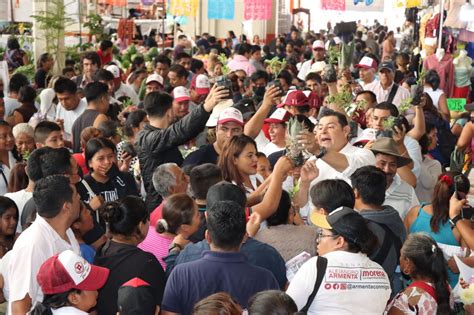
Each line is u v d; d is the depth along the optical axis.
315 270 3.53
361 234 3.59
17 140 6.38
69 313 3.37
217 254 3.46
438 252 3.90
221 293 3.00
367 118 7.23
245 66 12.98
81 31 16.77
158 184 4.83
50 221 3.92
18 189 5.46
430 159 6.77
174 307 3.43
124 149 6.20
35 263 3.79
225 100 5.54
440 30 12.66
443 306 3.91
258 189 4.78
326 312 3.50
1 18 18.53
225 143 5.18
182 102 7.59
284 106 6.95
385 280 3.63
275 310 2.86
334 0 20.22
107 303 3.71
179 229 4.16
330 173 5.14
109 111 8.20
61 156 4.91
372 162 5.24
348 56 10.59
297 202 4.87
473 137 8.06
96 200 5.08
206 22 28.16
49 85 9.88
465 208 4.89
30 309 3.77
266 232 4.29
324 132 5.35
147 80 9.55
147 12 25.47
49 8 13.80
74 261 3.37
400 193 5.45
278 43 21.81
